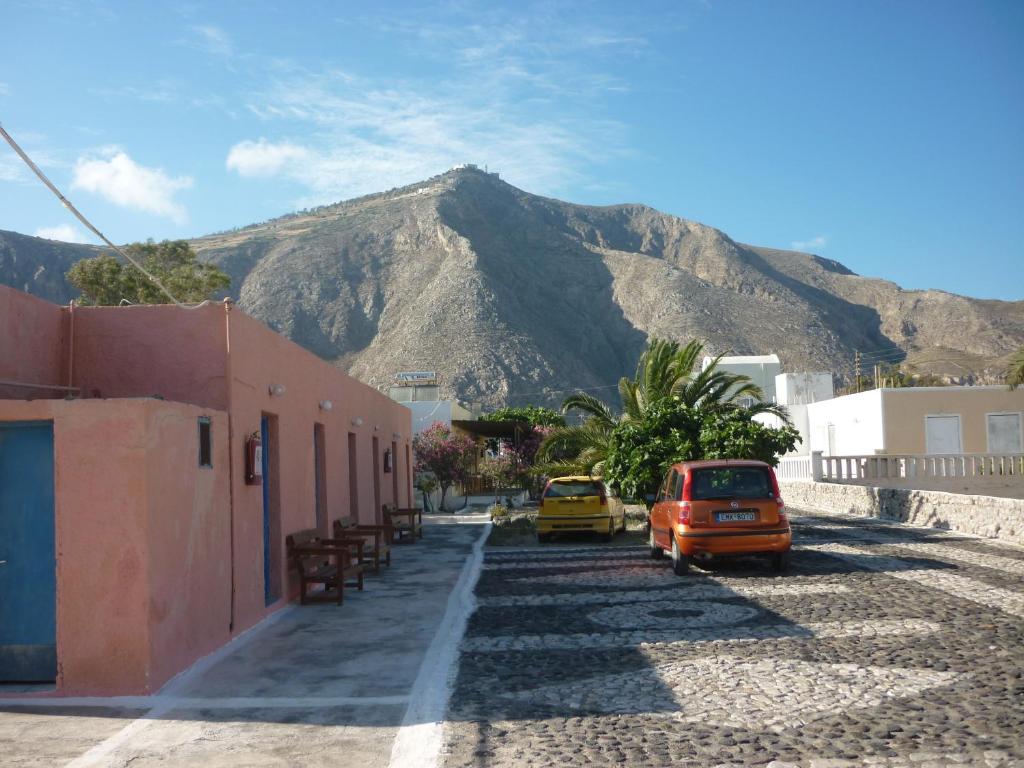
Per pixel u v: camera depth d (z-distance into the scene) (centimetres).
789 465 3481
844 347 15050
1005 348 14938
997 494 2714
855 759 536
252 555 1080
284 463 1259
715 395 2503
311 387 1442
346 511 1725
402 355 12750
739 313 15775
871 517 2444
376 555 1606
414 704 698
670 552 1484
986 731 578
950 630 893
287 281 16000
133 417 764
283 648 933
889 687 693
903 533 1952
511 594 1287
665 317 15825
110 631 749
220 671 830
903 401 3375
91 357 1051
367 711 684
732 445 2009
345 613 1158
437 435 3666
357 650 913
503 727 628
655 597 1202
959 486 2727
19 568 786
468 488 4509
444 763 557
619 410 13012
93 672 746
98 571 754
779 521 1374
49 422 792
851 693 681
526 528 2570
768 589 1226
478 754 571
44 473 793
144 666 747
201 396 1031
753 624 975
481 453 4091
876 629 915
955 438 3366
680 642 895
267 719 668
